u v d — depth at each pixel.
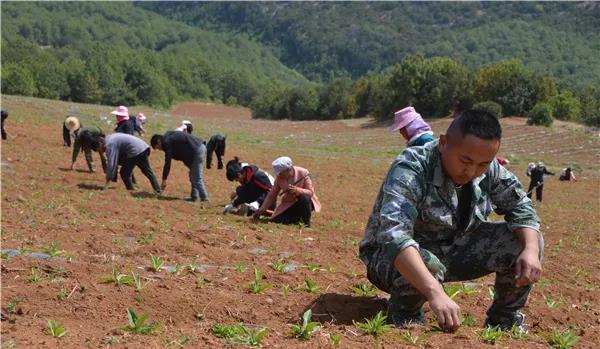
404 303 4.24
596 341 4.56
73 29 192.38
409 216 3.96
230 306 4.75
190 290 5.07
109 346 3.57
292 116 94.94
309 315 4.08
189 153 12.62
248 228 9.34
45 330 3.90
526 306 5.42
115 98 112.81
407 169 4.09
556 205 19.77
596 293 6.77
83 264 5.71
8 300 4.53
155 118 48.50
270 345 3.73
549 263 9.00
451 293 5.24
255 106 109.12
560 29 160.38
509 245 4.30
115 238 7.41
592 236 12.62
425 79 62.34
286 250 7.79
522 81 58.00
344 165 27.34
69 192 12.25
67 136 21.09
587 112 56.78
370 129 56.19
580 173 32.28
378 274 4.29
